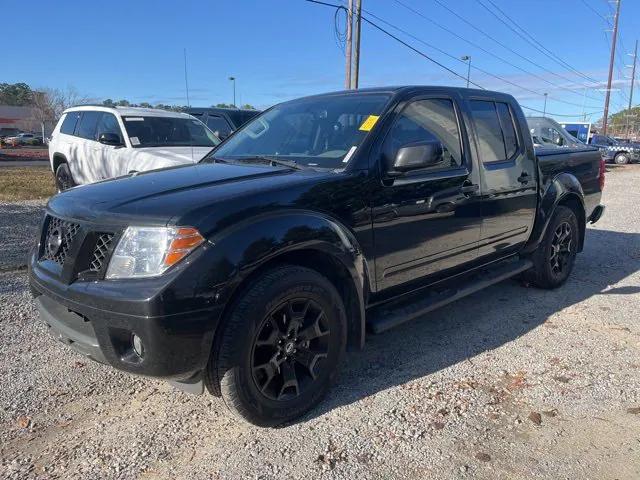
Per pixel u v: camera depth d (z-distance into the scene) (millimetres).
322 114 3977
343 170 3311
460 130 4180
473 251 4277
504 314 4766
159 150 8281
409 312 3721
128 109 9219
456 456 2742
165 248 2553
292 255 3031
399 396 3326
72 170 9758
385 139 3543
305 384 3086
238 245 2662
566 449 2807
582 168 5801
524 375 3609
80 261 2754
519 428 2990
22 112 83375
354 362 3809
